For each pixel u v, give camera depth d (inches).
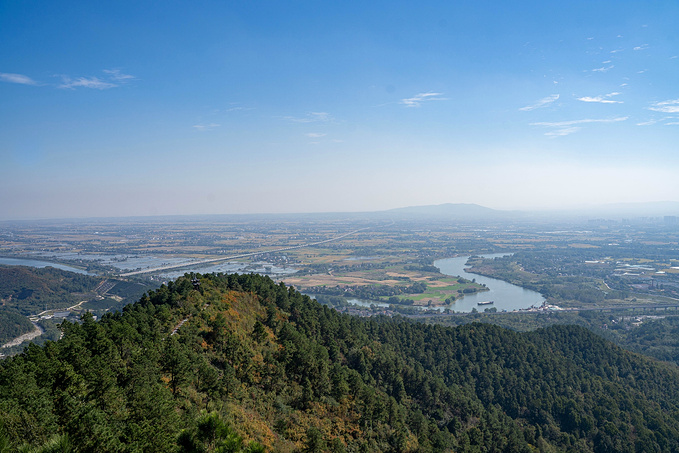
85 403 2054.6
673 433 4795.8
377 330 6363.2
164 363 2763.3
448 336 6392.7
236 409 2854.3
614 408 5098.4
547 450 4379.9
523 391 5398.6
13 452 1360.7
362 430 3518.7
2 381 2001.7
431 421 4229.8
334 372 4094.5
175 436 1952.5
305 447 2792.8
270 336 4468.5
